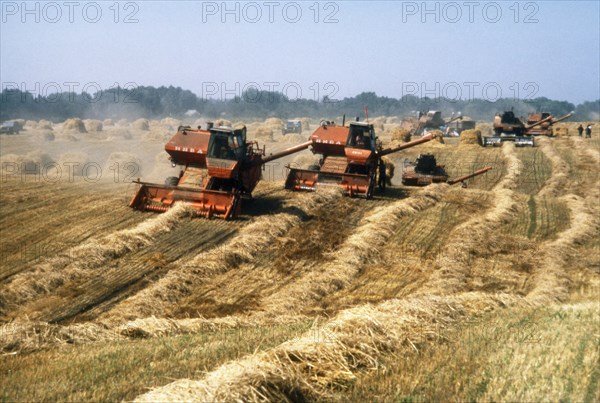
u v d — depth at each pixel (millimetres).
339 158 111688
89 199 95750
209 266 68312
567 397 28953
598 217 103625
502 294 61000
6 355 37562
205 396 26797
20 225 79812
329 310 59094
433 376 31172
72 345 41219
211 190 89562
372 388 29766
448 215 99125
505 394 29172
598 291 70000
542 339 39000
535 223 98125
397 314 41812
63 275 62938
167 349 37625
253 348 37312
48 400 28703
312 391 29406
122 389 29984
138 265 68125
